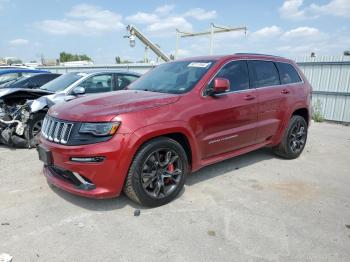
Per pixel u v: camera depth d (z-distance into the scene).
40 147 3.66
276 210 3.62
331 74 10.88
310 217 3.46
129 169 3.38
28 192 4.02
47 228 3.18
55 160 3.44
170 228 3.20
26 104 6.10
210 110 4.00
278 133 5.26
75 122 3.33
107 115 3.26
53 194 3.96
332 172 5.01
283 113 5.23
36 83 9.19
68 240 2.97
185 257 2.73
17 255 2.74
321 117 11.15
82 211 3.53
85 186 3.32
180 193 4.04
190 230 3.16
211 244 2.92
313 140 7.52
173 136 3.83
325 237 3.07
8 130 6.00
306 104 5.70
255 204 3.76
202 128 3.94
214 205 3.72
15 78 10.66
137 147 3.32
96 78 7.30
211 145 4.12
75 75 7.42
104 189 3.30
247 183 4.44
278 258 2.73
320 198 3.98
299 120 5.59
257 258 2.73
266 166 5.22
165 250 2.83
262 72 5.00
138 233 3.10
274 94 5.00
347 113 10.56
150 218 3.39
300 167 5.23
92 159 3.21
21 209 3.57
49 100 6.18
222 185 4.34
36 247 2.86
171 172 3.72
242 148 4.71
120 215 3.45
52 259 2.69
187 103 3.82
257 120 4.75
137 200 3.52
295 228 3.23
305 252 2.82
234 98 4.35
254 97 4.64
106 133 3.21
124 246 2.88
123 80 7.80
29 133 6.13
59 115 3.55
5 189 4.11
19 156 5.64
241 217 3.44
